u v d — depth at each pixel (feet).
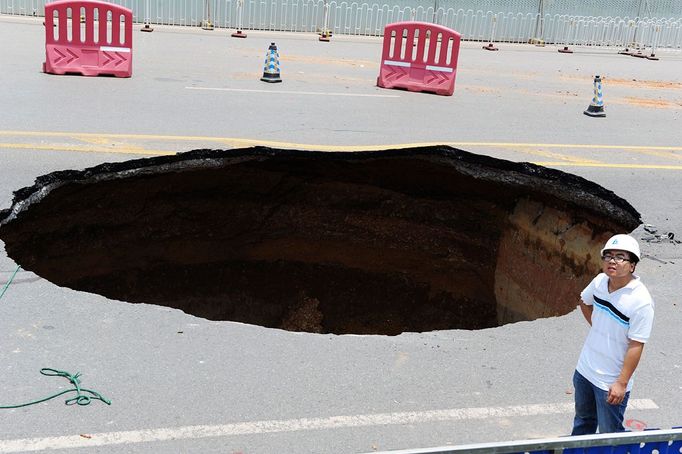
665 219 26.14
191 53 56.39
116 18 43.86
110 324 16.99
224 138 31.94
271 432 13.56
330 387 15.12
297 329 35.17
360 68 56.08
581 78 59.88
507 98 48.26
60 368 15.05
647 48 82.64
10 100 36.60
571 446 9.37
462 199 32.96
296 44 66.28
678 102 51.90
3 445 12.66
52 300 17.88
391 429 13.92
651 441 9.66
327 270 35.29
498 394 15.31
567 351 17.25
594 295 12.86
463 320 34.30
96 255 28.58
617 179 30.27
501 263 32.78
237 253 33.58
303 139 32.63
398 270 35.22
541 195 30.42
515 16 78.79
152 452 12.82
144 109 36.91
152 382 14.82
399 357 16.52
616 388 12.37
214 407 14.16
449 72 47.39
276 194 32.71
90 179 26.73
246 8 72.13
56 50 43.60
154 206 29.78
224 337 16.85
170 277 31.86
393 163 32.07
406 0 75.41
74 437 13.03
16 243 24.32
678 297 20.53
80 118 34.12
